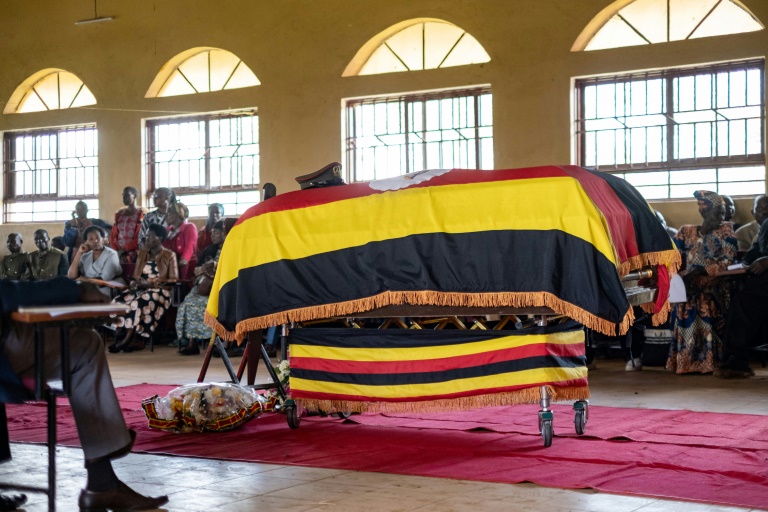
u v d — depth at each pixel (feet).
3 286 11.78
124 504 12.78
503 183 17.33
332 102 43.65
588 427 18.83
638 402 22.89
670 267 18.85
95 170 50.98
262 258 19.25
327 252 18.60
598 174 18.43
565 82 38.19
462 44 40.91
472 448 16.81
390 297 17.81
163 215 41.45
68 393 11.78
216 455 16.80
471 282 17.19
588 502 12.78
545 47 38.52
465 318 20.20
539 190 16.89
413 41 42.11
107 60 49.73
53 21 51.19
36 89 52.85
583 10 37.65
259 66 45.42
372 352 18.58
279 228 19.21
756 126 35.14
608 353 33.76
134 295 38.83
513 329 17.84
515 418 20.38
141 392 25.99
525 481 14.01
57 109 51.34
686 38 36.22
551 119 38.52
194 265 40.88
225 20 46.24
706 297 28.73
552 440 17.39
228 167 47.19
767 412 21.04
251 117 46.50
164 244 40.88
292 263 18.93
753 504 12.45
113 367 33.32
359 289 18.22
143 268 39.42
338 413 20.90
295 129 44.60
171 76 48.83
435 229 17.54
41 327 11.78
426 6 40.96
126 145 49.32
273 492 13.82
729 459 15.40
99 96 50.01
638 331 30.81
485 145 40.70
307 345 19.30
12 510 13.39
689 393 24.48
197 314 37.27
